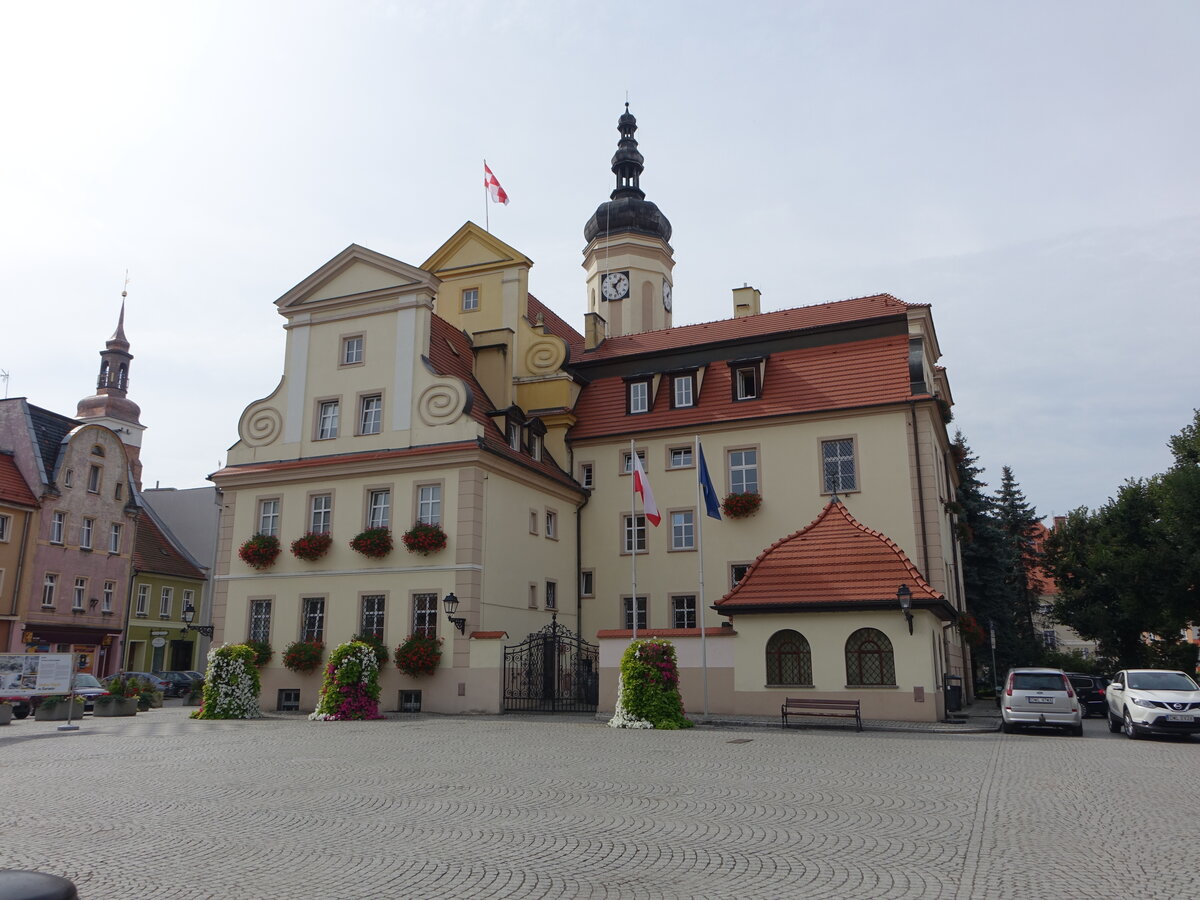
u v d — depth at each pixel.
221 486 30.73
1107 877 7.41
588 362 35.41
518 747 16.72
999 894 6.91
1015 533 55.66
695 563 31.02
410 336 29.59
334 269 31.14
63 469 43.94
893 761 14.77
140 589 49.66
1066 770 13.82
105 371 71.38
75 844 8.59
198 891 7.00
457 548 26.97
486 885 7.14
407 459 28.05
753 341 32.66
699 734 19.44
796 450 30.25
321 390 30.52
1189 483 40.12
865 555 23.92
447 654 26.34
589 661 29.88
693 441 31.78
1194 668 47.66
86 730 21.30
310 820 9.70
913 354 29.72
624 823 9.51
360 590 27.97
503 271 35.97
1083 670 52.88
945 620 26.42
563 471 33.41
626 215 50.84
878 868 7.66
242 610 29.50
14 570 40.91
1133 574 43.03
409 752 15.92
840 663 23.22
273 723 22.97
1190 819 9.84
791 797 11.15
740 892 6.95
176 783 12.34
